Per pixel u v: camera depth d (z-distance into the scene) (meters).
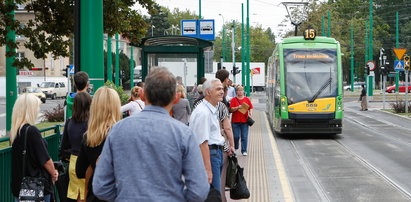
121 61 74.94
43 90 60.25
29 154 5.41
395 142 17.59
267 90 29.42
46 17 19.70
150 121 3.41
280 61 19.23
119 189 3.36
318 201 8.98
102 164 3.45
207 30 36.12
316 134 20.69
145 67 18.83
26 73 64.12
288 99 18.72
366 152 15.20
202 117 6.18
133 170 3.32
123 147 3.37
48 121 26.86
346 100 51.00
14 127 5.44
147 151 3.34
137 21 19.97
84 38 9.04
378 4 102.88
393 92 72.19
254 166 12.36
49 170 5.49
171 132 3.38
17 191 5.44
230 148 7.20
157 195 3.29
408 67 30.52
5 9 18.42
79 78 6.52
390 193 9.58
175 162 3.35
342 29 86.00
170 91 3.50
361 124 25.23
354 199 9.10
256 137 19.06
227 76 8.67
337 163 13.24
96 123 4.92
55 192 7.05
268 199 8.75
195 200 3.39
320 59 19.17
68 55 20.36
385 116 30.12
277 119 19.56
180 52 18.84
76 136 5.86
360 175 11.48
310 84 18.83
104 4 18.69
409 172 11.76
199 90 11.34
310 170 12.24
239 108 13.80
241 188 6.94
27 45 19.67
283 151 15.77
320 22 68.31
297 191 9.88
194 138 3.46
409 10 100.50
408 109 31.36
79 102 5.89
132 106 8.94
